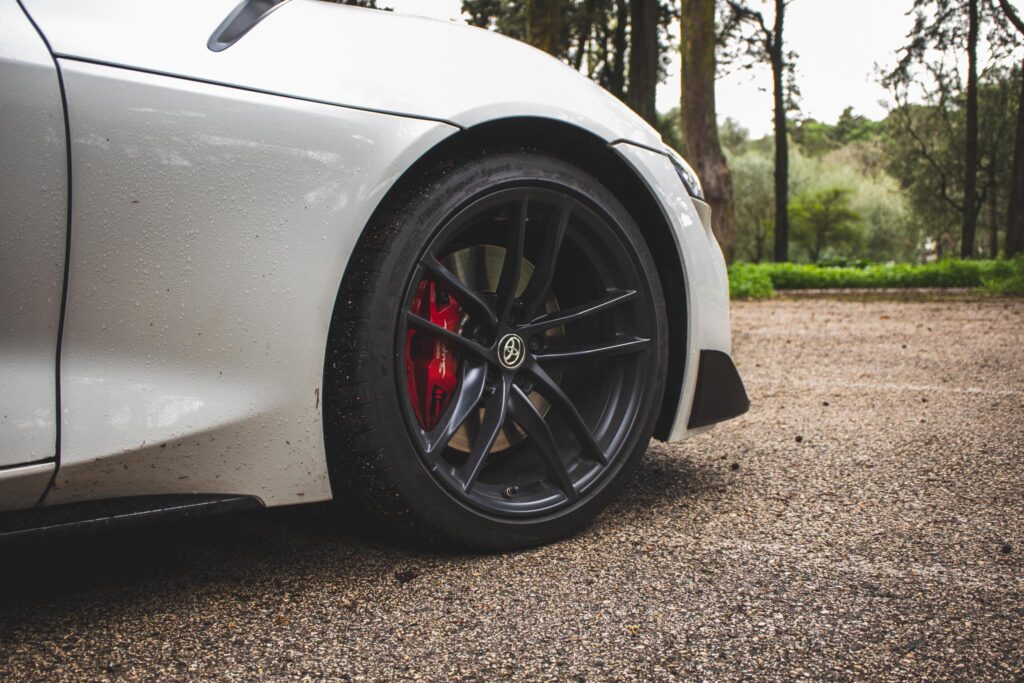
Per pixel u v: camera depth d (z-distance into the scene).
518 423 1.63
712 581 1.49
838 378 3.91
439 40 1.60
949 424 2.79
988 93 31.17
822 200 49.81
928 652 1.21
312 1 1.52
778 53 24.81
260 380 1.36
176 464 1.31
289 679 1.14
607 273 1.77
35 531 1.19
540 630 1.29
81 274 1.22
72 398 1.23
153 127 1.25
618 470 1.76
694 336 1.91
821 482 2.12
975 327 6.45
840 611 1.35
